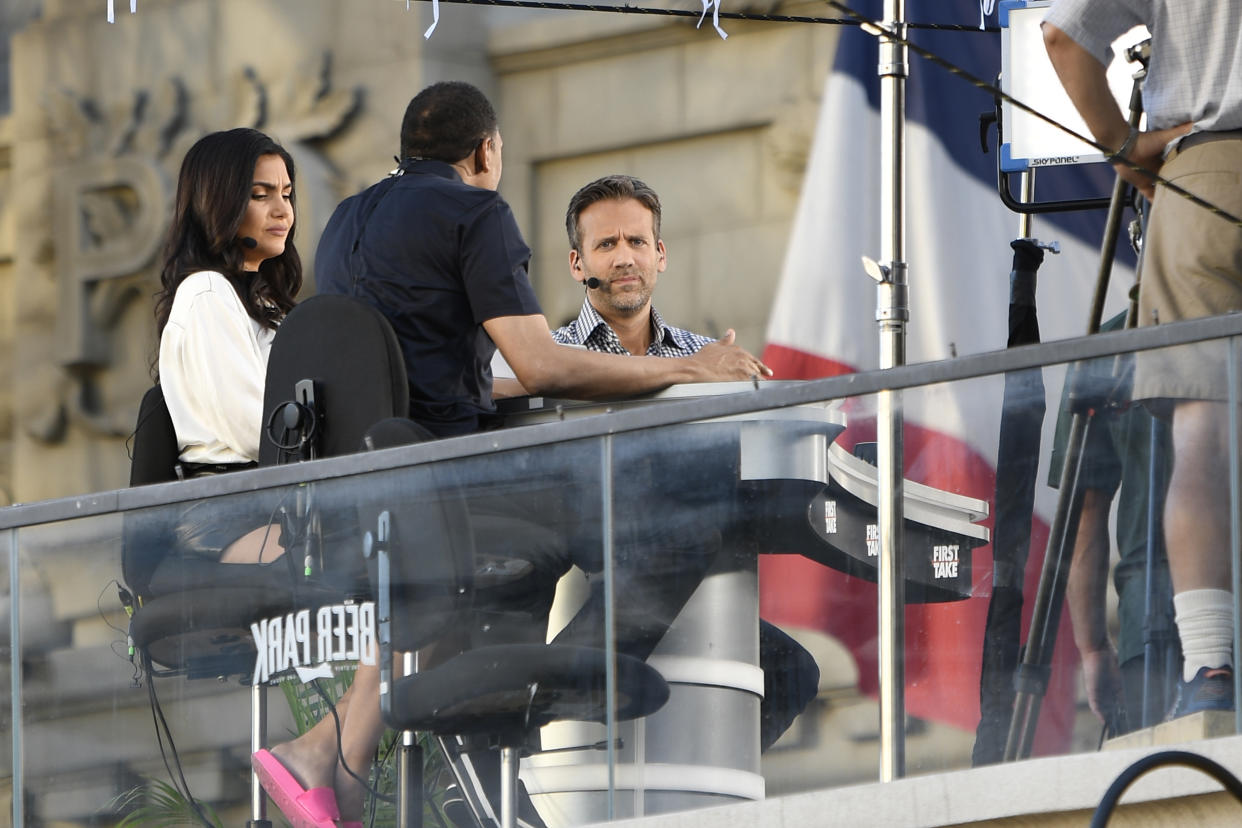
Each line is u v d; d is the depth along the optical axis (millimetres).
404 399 15672
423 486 15000
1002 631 13531
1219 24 15281
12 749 16297
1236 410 13055
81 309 42250
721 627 14188
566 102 36938
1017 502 13570
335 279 17094
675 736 14219
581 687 14492
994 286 28016
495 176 17672
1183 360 13219
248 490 15625
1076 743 13266
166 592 15836
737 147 34750
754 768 14070
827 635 13930
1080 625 13359
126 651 15969
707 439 14305
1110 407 13391
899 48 17750
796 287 33219
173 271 17359
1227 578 13000
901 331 17500
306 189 38031
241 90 39562
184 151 40719
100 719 16000
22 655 16328
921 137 27844
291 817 15109
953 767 13570
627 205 20531
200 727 15688
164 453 17125
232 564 15641
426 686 14836
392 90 37844
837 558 13930
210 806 15594
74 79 41875
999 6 18641
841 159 33312
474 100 17500
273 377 15984
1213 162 15133
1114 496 13320
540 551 14656
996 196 27844
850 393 14023
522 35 37312
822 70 33719
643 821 14258
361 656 15125
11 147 42625
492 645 14695
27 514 16391
